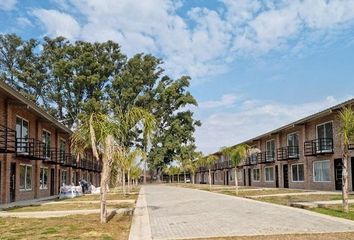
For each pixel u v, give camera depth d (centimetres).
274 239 1029
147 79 7275
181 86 7462
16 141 2467
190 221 1441
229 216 1560
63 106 6738
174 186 5934
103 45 6988
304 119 3541
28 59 6819
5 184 2412
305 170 3759
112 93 6738
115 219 1550
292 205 1984
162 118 7425
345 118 1677
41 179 3219
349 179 3053
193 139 7506
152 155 7388
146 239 1074
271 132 4425
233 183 6419
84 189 4047
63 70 6456
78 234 1170
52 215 1720
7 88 2116
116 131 1488
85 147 1534
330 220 1382
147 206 2145
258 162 5119
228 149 3309
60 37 6950
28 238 1106
